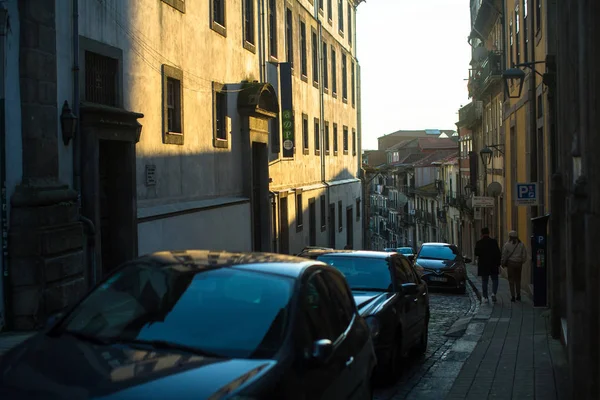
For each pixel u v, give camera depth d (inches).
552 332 478.3
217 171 730.8
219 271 185.8
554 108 672.4
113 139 482.6
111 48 492.7
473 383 348.8
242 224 789.9
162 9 584.7
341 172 1503.4
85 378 138.0
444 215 2369.6
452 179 2220.7
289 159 1050.7
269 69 935.7
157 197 577.0
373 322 330.0
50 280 392.2
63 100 429.4
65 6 430.9
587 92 250.4
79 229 431.8
